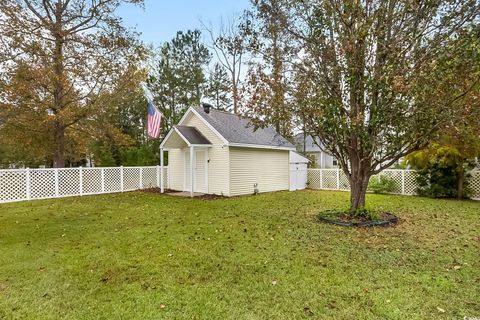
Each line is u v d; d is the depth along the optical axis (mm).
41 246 5266
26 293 3506
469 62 5254
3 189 10594
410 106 5934
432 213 8180
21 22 11125
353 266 4242
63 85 12586
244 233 6066
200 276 3941
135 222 7172
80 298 3377
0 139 14477
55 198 11555
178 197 11930
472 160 10547
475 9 5629
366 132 6320
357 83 6324
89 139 15711
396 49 5934
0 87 11391
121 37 13547
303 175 16078
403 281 3729
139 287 3635
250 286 3629
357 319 2896
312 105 6809
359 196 7305
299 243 5363
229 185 12273
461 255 4680
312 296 3363
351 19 6199
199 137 13016
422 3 5777
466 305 3131
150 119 13812
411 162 11875
